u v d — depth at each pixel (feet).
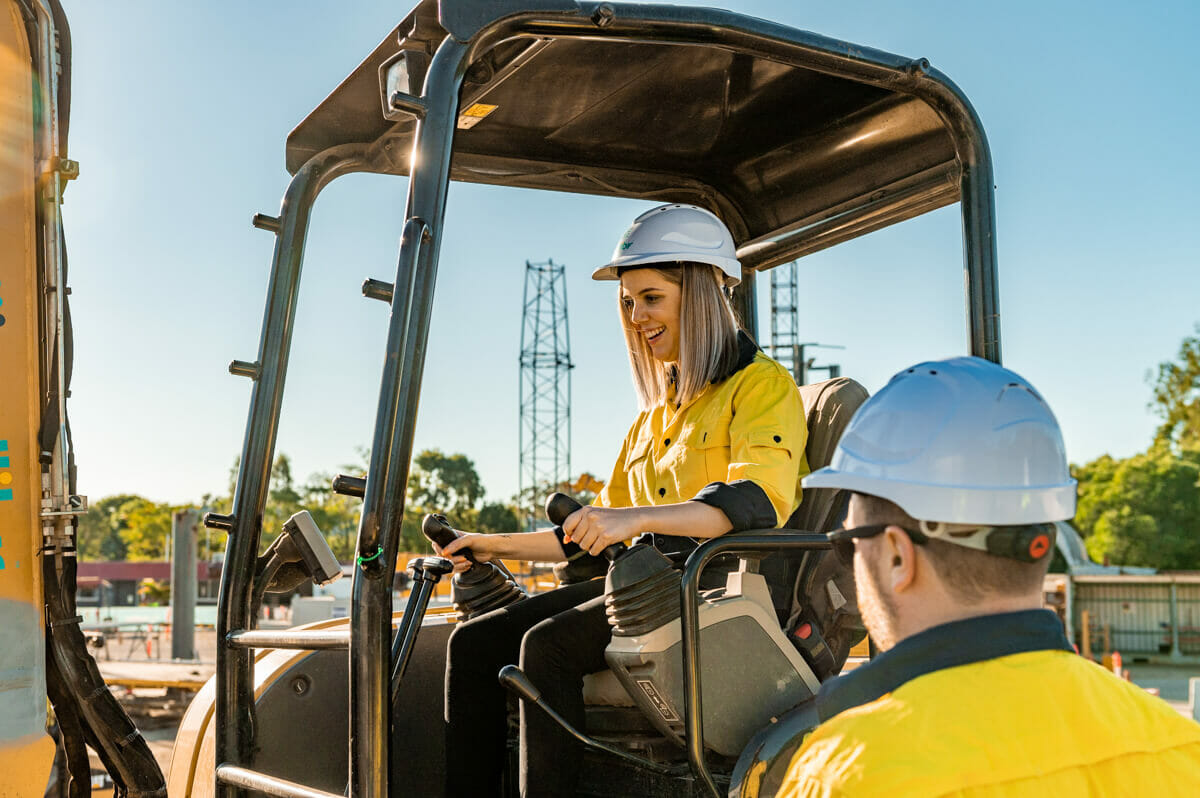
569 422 140.36
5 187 8.23
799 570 9.24
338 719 10.34
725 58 9.24
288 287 10.04
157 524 369.91
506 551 9.73
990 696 4.44
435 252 6.98
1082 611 123.24
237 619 9.42
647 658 7.57
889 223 11.02
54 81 8.50
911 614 4.83
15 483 8.06
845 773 4.34
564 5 7.57
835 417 9.78
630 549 7.82
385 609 6.54
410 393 6.75
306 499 187.11
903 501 4.77
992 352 9.18
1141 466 178.50
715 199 12.08
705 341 9.40
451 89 7.21
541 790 8.07
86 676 8.30
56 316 8.31
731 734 7.89
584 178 11.49
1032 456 4.78
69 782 8.30
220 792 8.19
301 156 10.48
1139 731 4.61
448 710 8.93
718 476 9.22
